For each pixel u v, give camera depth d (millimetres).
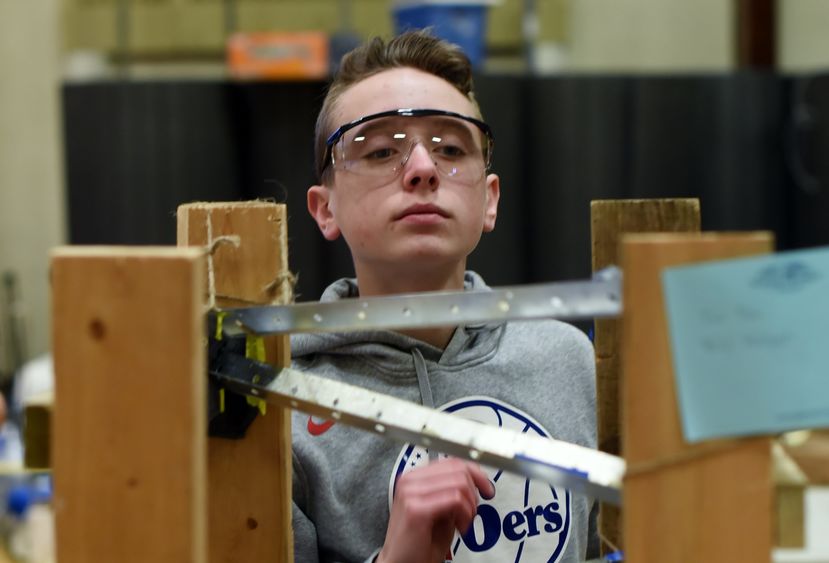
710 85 2678
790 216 2752
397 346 929
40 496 1613
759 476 527
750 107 2701
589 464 601
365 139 860
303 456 879
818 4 3244
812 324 509
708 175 2697
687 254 515
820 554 1545
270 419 701
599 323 755
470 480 753
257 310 660
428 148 856
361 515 875
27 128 3438
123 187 2521
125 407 547
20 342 3350
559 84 2596
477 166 883
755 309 510
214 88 2510
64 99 2523
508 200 2578
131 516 549
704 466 526
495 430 624
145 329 543
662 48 3436
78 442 552
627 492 525
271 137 2510
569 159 2623
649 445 521
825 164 2686
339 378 910
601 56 3439
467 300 606
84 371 550
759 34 3350
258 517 708
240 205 699
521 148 2592
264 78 2545
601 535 747
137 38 3408
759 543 527
